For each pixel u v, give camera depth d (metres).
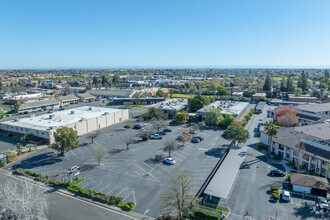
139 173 56.59
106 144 78.12
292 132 76.12
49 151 71.25
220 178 49.25
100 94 198.00
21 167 60.06
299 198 46.75
